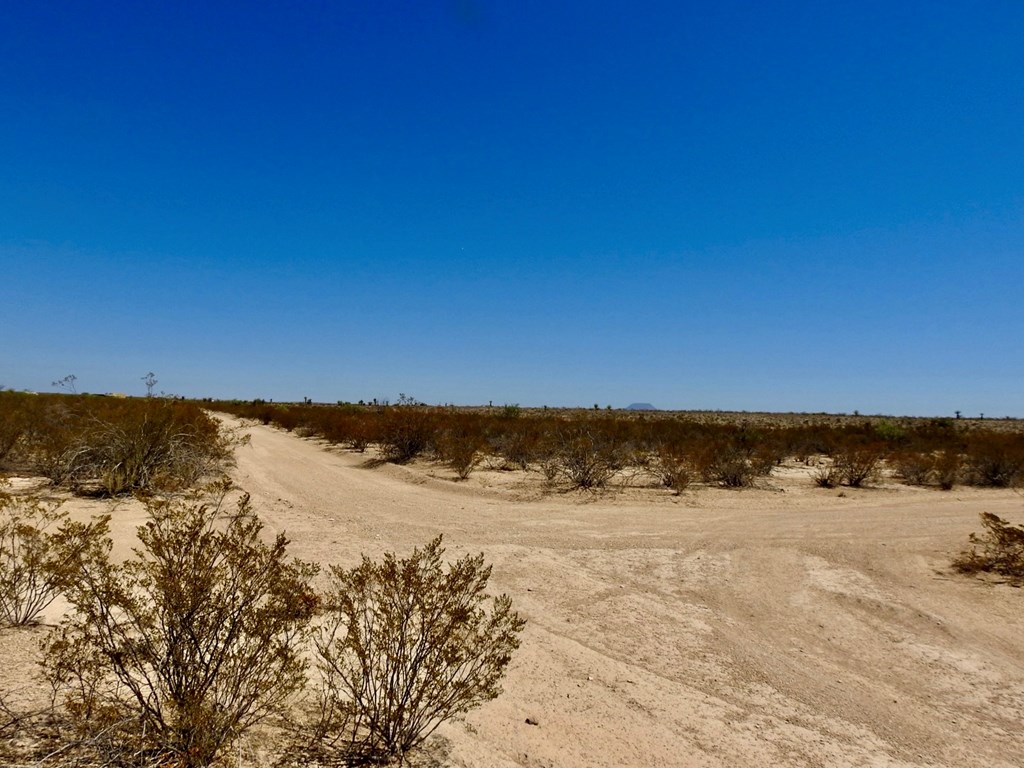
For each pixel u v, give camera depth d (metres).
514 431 25.33
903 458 20.31
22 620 5.34
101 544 5.34
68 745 3.12
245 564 3.77
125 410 14.77
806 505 14.82
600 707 4.98
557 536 11.02
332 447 27.11
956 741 4.72
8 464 14.10
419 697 3.95
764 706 5.18
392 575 4.17
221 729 3.44
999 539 9.45
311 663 5.05
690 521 12.56
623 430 26.91
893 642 6.67
